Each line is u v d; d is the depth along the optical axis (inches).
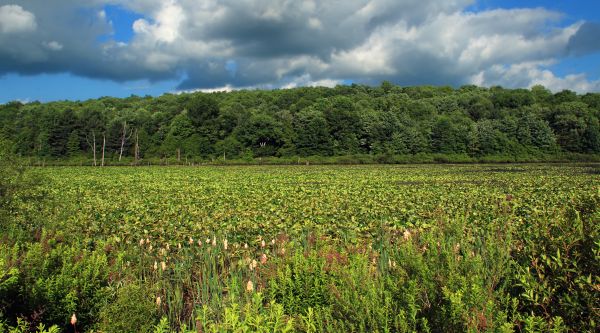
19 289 178.9
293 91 5152.6
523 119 3769.7
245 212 757.3
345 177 1866.4
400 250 198.5
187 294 292.0
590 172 2098.9
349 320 156.3
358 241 452.8
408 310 148.1
